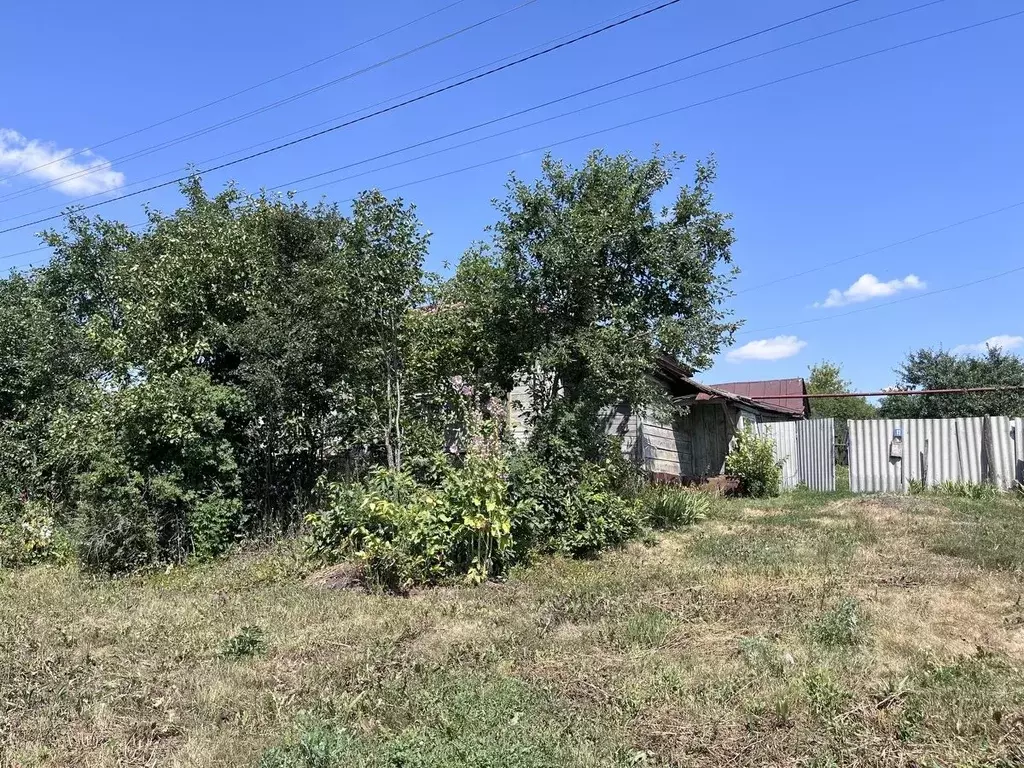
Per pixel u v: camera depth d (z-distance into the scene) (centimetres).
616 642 592
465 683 501
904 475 1595
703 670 516
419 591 806
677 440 1797
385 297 1113
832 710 439
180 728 457
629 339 1134
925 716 424
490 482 878
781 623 620
